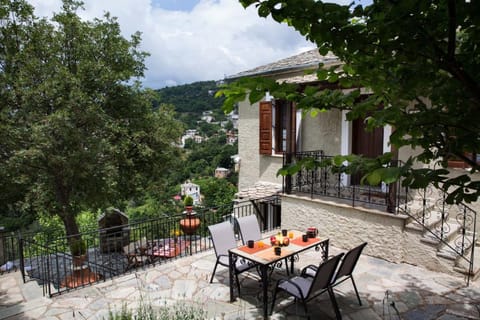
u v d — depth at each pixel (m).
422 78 1.63
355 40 1.64
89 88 11.02
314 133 9.20
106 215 11.14
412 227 6.06
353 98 2.12
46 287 6.27
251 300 5.04
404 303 4.82
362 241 6.75
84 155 9.61
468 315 4.46
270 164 10.21
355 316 4.52
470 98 1.64
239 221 6.55
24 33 10.69
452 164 6.65
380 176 1.55
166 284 5.67
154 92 13.50
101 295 5.32
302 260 6.58
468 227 6.74
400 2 1.38
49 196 10.82
